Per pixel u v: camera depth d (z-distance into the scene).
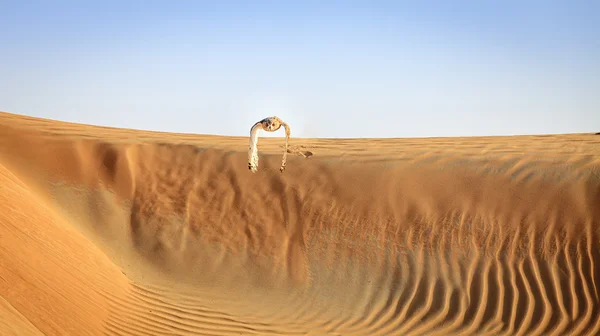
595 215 13.44
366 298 13.29
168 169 17.23
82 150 17.28
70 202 15.92
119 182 16.81
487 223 14.16
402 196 15.27
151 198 16.56
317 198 15.77
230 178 16.75
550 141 21.84
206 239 15.52
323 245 14.97
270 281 14.20
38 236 10.05
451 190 15.03
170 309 11.79
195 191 16.64
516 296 12.49
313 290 13.78
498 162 15.56
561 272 12.84
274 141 23.33
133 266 14.20
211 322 11.54
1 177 11.62
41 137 17.50
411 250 14.28
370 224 15.02
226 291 13.64
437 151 17.12
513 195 14.41
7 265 7.97
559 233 13.50
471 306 12.48
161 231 15.65
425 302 12.84
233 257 15.00
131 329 9.99
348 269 14.27
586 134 26.56
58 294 8.68
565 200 13.92
